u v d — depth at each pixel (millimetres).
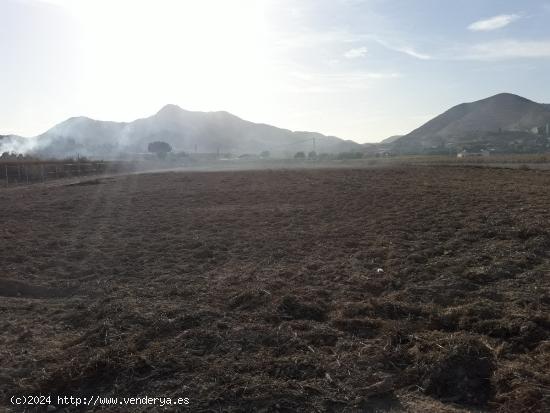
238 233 11945
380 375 4656
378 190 19547
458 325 5801
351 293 7078
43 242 11445
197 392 4418
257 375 4676
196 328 5703
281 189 21969
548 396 4129
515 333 5453
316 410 4168
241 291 7199
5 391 4660
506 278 7469
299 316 6285
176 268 8898
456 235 10500
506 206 13938
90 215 15805
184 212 15797
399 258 8883
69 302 7258
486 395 4441
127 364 4875
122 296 7160
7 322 6375
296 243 10578
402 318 6164
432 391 4551
